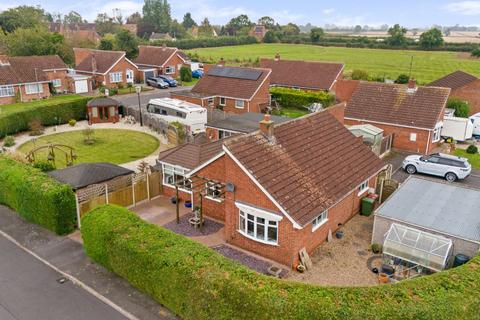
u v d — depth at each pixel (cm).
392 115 4222
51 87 6662
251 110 5391
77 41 9756
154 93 6875
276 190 2052
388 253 2053
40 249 2219
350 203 2591
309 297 1450
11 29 10412
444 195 2469
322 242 2327
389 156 4019
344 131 2864
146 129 4753
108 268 1977
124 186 2691
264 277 1566
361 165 2653
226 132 3875
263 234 2141
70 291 1858
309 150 2456
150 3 18825
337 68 6338
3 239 2323
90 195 2492
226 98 5500
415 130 4072
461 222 2136
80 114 5169
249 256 2175
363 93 4525
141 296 1825
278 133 2397
